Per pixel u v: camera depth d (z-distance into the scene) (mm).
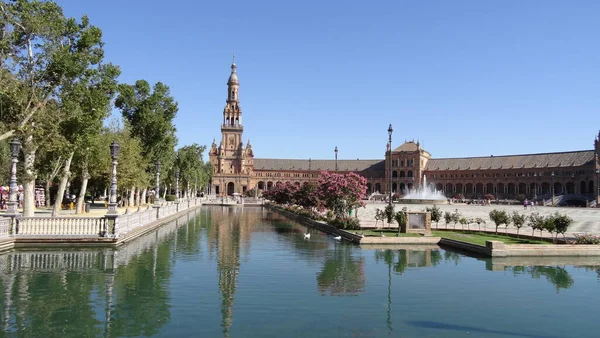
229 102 182375
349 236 36312
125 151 59438
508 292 18922
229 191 183375
